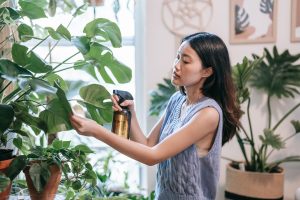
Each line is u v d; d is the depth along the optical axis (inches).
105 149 74.0
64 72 51.0
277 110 76.4
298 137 76.9
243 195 69.4
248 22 74.1
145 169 79.7
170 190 46.0
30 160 35.5
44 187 35.0
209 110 42.7
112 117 40.3
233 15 73.8
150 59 75.2
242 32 74.4
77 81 42.3
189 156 44.0
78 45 35.7
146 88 76.3
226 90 44.8
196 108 43.7
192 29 74.3
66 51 59.8
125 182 71.1
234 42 74.5
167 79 73.7
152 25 74.3
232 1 73.4
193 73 42.6
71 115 34.4
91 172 40.5
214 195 46.6
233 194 70.9
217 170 45.2
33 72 33.1
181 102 50.1
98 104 39.2
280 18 74.3
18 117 34.7
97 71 43.8
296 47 74.8
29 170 33.9
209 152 44.0
